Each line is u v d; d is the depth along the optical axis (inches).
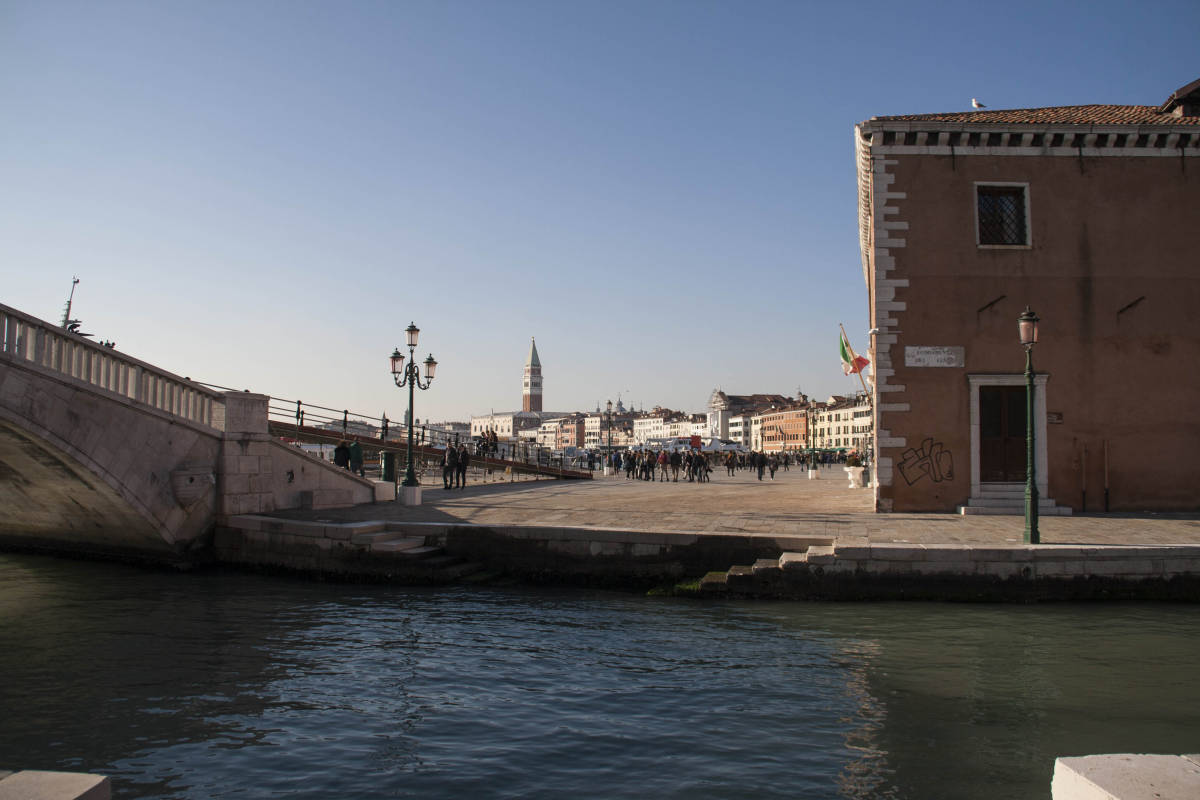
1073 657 434.3
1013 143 835.4
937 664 422.9
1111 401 815.7
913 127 831.1
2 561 831.7
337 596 621.6
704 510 842.2
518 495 1109.7
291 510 835.4
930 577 566.9
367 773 287.4
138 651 459.8
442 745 313.6
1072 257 827.4
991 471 813.9
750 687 385.7
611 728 331.3
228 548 758.5
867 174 925.2
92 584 679.7
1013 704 360.8
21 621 537.0
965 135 829.8
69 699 375.9
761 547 627.5
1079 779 154.2
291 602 598.2
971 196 834.2
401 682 397.1
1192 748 309.9
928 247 831.1
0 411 598.9
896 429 819.4
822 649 454.3
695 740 317.4
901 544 589.6
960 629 494.9
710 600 592.1
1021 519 748.6
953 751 306.8
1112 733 326.3
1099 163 834.8
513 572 679.1
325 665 428.8
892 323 826.8
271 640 483.8
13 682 402.3
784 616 535.8
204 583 684.1
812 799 265.3
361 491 924.0
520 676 406.0
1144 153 832.9
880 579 572.1
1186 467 810.2
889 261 832.9
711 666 422.0
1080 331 822.5
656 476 2052.2
